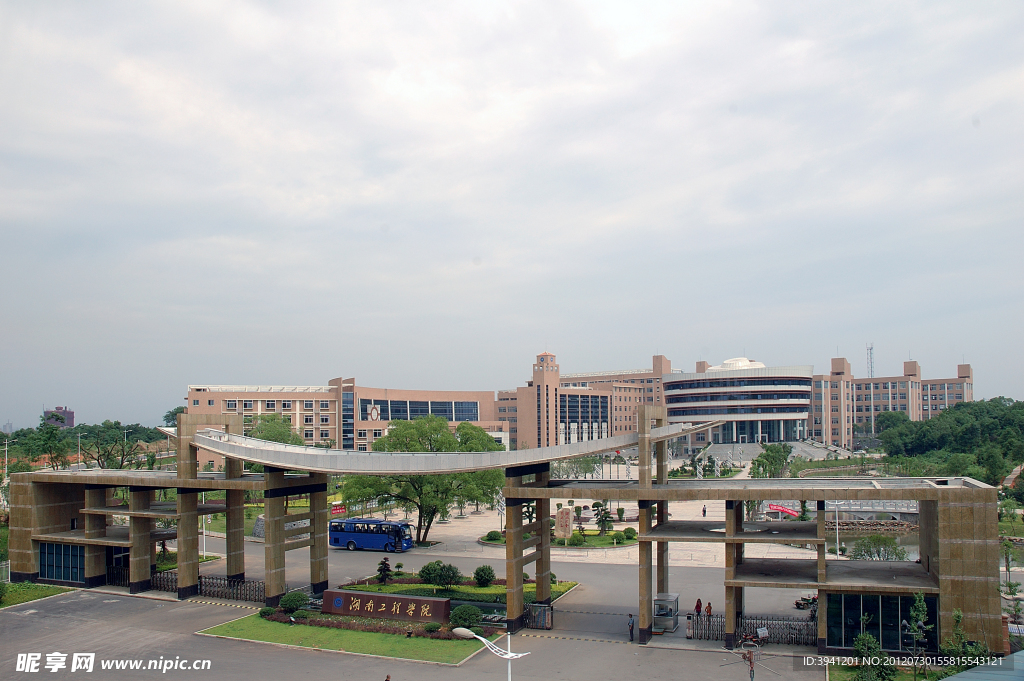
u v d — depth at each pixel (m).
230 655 41.62
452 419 186.12
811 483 44.59
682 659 40.16
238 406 153.88
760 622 45.06
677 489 42.94
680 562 68.50
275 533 51.91
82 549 58.78
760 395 195.38
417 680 37.22
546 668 38.91
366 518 88.31
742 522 45.66
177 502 55.03
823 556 40.50
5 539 76.06
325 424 161.50
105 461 106.88
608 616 49.53
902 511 86.25
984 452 117.31
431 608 47.25
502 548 76.44
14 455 131.38
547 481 50.03
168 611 51.19
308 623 47.56
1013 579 59.09
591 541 78.38
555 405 196.38
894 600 39.50
